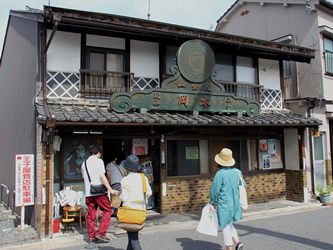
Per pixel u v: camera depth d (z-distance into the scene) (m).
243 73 10.58
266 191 10.05
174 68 8.48
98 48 8.39
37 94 7.47
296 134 10.22
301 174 10.01
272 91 11.07
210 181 9.16
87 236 6.32
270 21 13.28
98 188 5.76
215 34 8.88
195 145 9.12
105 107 8.02
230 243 4.68
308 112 10.74
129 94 7.77
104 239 5.87
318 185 10.08
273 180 10.25
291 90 12.44
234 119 8.49
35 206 7.16
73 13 7.04
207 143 9.35
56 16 6.75
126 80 8.49
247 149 9.97
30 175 6.90
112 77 8.36
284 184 10.45
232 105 9.12
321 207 9.39
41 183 6.28
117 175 6.94
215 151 9.43
